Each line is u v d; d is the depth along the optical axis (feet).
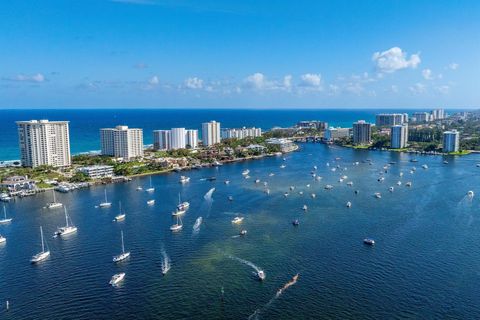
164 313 632.38
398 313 620.90
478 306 636.48
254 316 619.26
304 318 611.88
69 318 625.00
